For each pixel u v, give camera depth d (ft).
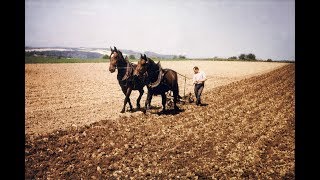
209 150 30.60
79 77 100.58
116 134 34.24
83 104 52.42
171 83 42.34
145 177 24.58
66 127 36.63
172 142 32.50
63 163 26.53
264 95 63.98
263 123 40.52
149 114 43.93
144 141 32.32
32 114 43.29
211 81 99.04
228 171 25.79
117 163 26.94
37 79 89.81
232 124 40.01
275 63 229.45
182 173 25.22
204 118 42.73
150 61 39.04
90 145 30.58
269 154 29.58
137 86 44.47
